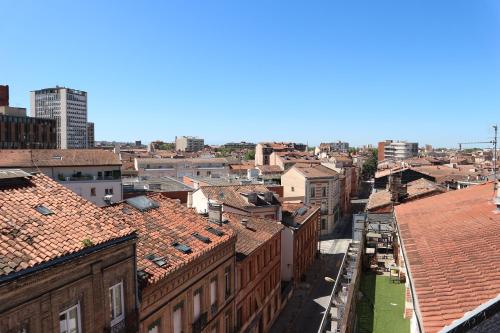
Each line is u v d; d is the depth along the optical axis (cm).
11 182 1742
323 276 5244
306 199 7481
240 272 3081
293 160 12012
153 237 2292
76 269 1442
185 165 11600
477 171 7831
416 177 6556
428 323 968
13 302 1224
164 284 1986
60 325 1407
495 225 1673
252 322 3350
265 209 4625
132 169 10888
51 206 1683
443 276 1247
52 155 6481
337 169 9512
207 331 2444
